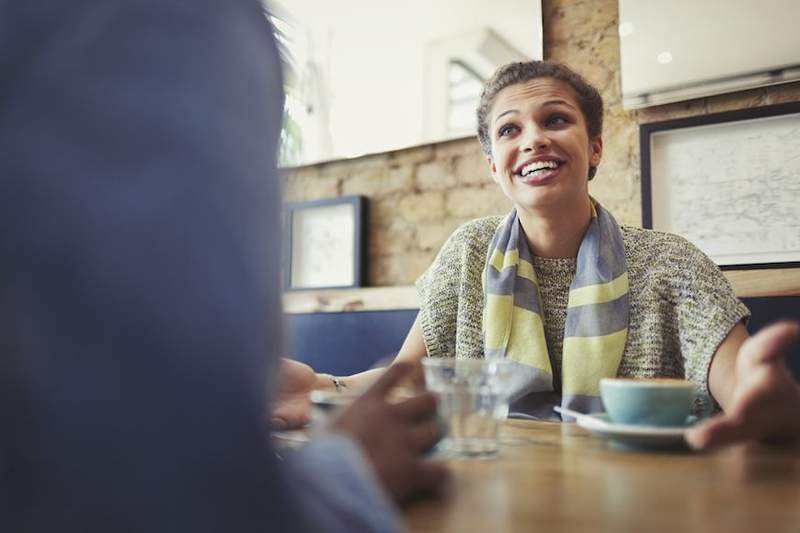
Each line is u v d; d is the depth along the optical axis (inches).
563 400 43.6
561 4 74.1
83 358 7.9
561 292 48.5
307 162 89.9
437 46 81.1
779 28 62.3
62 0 10.0
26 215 8.3
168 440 7.7
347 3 88.1
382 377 16.7
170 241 8.2
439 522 13.1
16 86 9.3
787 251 61.4
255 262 8.9
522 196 47.3
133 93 9.1
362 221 85.6
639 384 23.2
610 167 70.5
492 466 19.3
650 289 44.7
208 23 10.3
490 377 22.1
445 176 81.4
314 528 9.2
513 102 47.7
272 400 9.7
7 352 8.1
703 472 18.2
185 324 8.0
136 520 7.6
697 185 65.9
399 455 14.6
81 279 8.0
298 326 82.6
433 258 81.7
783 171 62.3
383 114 84.8
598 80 71.5
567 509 14.1
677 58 66.7
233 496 7.9
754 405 19.9
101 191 8.3
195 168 8.8
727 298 42.3
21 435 7.9
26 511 7.7
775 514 13.5
